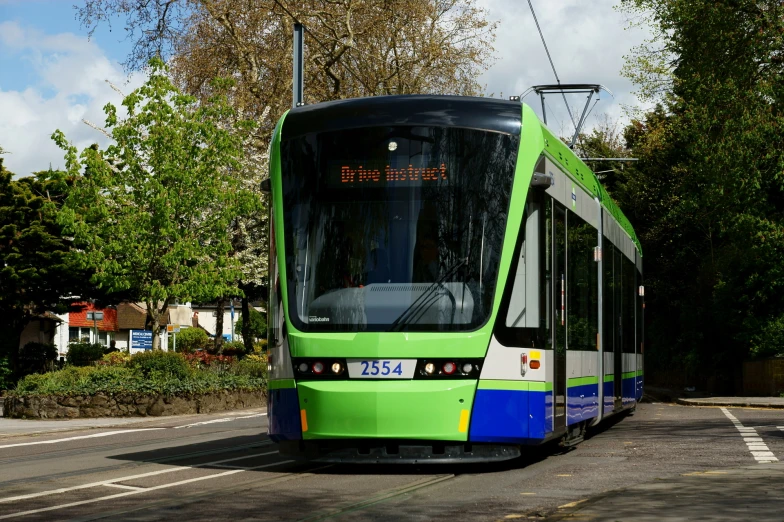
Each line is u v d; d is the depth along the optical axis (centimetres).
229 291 2967
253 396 2938
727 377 3803
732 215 3131
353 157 1158
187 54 3809
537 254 1185
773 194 3278
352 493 963
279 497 943
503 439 1103
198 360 3109
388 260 1124
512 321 1128
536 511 838
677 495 874
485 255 1124
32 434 2030
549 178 1188
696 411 2464
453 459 1088
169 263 2870
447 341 1090
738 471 1067
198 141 2977
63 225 2900
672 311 4731
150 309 3039
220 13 3706
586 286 1467
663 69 3678
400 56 3866
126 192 2928
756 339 3294
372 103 1180
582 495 940
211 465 1259
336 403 1084
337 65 3869
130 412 2511
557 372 1244
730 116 3062
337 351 1097
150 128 2934
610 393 1697
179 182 2930
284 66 3766
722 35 3056
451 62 3884
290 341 1121
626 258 2034
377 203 1142
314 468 1198
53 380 2512
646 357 5025
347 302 1117
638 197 4869
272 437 1149
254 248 4253
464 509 858
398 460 1089
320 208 1155
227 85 3011
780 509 789
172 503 919
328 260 1138
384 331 1098
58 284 3809
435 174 1143
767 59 3000
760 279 3250
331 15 3684
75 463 1358
